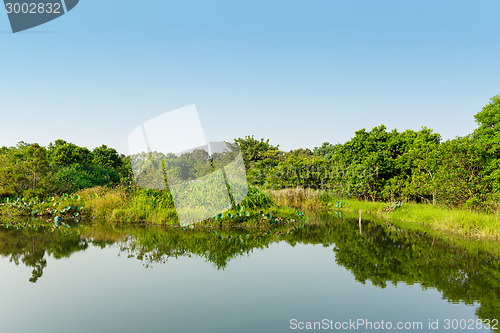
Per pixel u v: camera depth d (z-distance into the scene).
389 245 7.48
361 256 6.45
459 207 11.20
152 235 8.37
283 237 8.41
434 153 12.96
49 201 13.70
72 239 7.79
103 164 34.06
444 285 4.79
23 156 21.59
